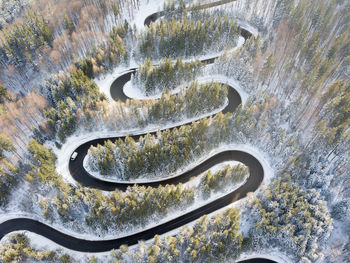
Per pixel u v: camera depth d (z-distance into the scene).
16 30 110.25
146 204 61.50
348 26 101.06
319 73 85.31
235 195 71.81
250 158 80.00
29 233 65.38
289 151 73.44
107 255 61.31
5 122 79.19
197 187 71.00
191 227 61.50
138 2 137.88
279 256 60.94
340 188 68.19
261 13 130.25
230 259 58.19
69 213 64.62
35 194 67.62
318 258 56.12
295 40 96.75
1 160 72.69
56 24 118.75
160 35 105.75
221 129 79.06
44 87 90.25
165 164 73.12
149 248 60.03
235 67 102.06
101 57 102.69
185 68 96.94
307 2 113.81
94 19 123.12
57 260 58.12
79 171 76.56
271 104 84.94
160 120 86.94
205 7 136.75
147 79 92.56
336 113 74.00
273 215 60.00
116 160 71.19
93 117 84.00
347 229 62.06
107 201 62.16
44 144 81.19
